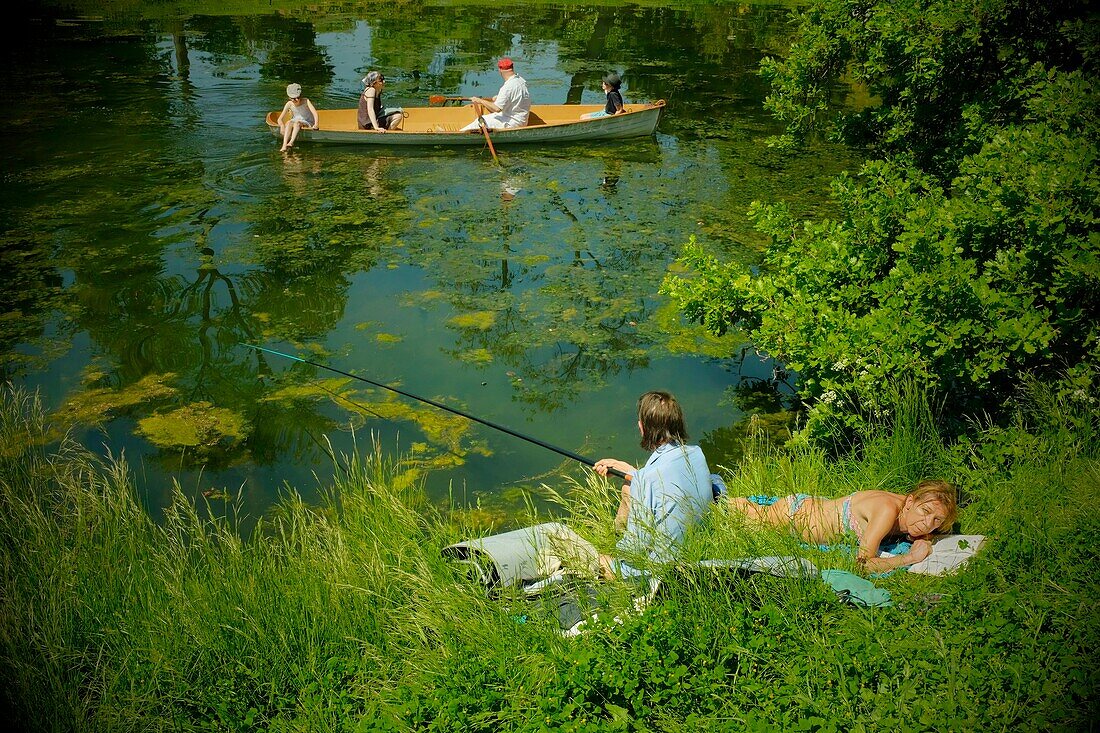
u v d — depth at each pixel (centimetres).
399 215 1080
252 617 412
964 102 720
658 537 421
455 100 1492
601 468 521
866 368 538
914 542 431
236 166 1238
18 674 384
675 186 1184
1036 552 394
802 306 586
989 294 499
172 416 677
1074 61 674
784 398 711
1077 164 518
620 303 862
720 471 615
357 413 685
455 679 363
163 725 366
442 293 880
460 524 561
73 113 1427
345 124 1412
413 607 421
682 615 371
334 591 423
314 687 377
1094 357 514
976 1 676
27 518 481
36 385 712
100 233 1009
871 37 776
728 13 2358
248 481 606
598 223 1059
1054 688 304
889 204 614
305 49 1878
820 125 936
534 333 806
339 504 581
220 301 859
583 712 335
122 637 413
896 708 312
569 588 425
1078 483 449
